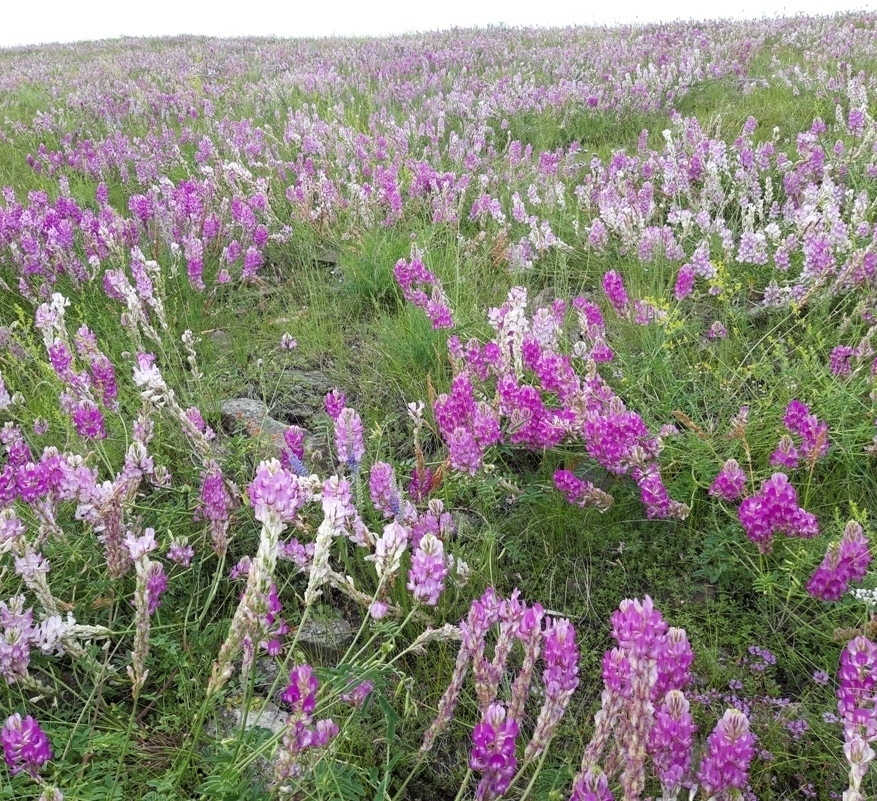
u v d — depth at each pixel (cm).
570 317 463
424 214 636
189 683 245
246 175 657
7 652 212
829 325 416
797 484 315
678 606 280
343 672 210
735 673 250
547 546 302
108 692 249
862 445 323
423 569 208
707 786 179
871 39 1302
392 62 1479
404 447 369
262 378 407
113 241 495
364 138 805
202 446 279
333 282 552
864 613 256
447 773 227
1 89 1577
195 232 565
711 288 448
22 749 184
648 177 656
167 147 898
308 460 342
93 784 206
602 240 534
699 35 1563
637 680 161
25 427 376
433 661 258
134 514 314
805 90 984
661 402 366
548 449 336
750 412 351
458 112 1003
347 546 306
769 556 285
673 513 296
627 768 166
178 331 478
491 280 525
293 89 1255
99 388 323
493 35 2027
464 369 360
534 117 962
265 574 178
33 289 517
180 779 212
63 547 282
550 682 182
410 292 432
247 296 540
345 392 420
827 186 525
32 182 825
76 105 1260
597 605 284
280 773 187
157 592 232
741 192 589
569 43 1686
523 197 664
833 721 224
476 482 315
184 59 1941
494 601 201
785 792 220
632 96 1012
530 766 226
